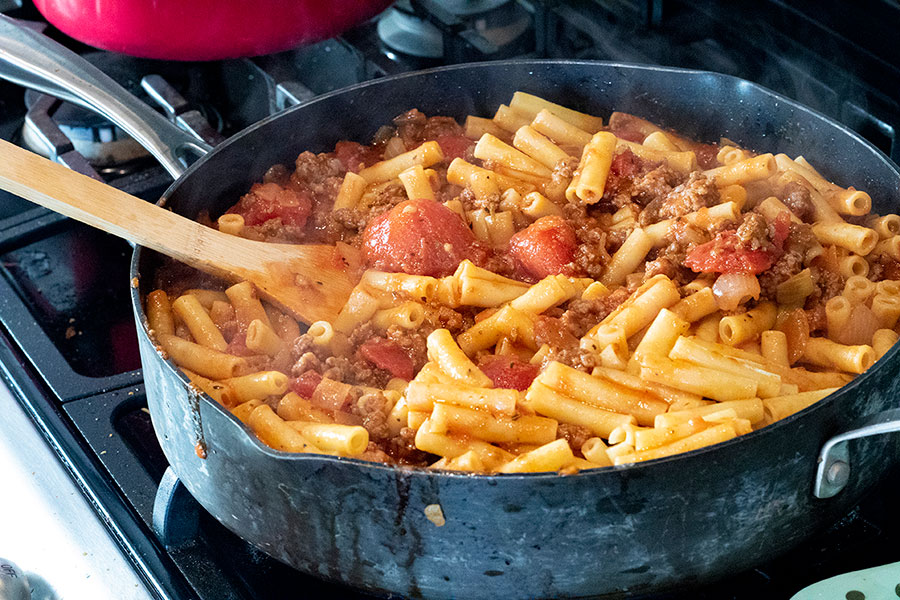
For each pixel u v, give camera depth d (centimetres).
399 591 73
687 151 92
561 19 99
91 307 96
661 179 89
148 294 83
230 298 84
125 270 99
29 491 82
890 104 88
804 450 71
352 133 94
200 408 72
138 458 84
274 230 89
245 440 71
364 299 84
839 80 90
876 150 86
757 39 93
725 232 84
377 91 94
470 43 101
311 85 104
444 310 84
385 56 102
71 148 98
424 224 86
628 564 71
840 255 85
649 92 94
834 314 82
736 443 69
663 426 75
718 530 71
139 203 81
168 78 104
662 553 71
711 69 96
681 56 96
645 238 86
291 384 80
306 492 71
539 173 91
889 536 78
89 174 96
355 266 87
